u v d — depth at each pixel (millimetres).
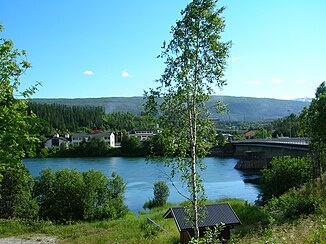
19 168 9852
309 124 31984
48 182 39250
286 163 38594
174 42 12102
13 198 34188
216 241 9383
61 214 37125
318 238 10375
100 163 103188
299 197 27328
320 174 34344
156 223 28891
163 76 12156
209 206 19484
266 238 13086
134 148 131125
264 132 167625
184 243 18453
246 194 53375
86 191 37906
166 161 12312
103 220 36219
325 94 30859
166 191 46688
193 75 12164
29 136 9703
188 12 12008
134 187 59812
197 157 12445
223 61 12016
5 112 9359
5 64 9734
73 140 175500
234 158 119562
